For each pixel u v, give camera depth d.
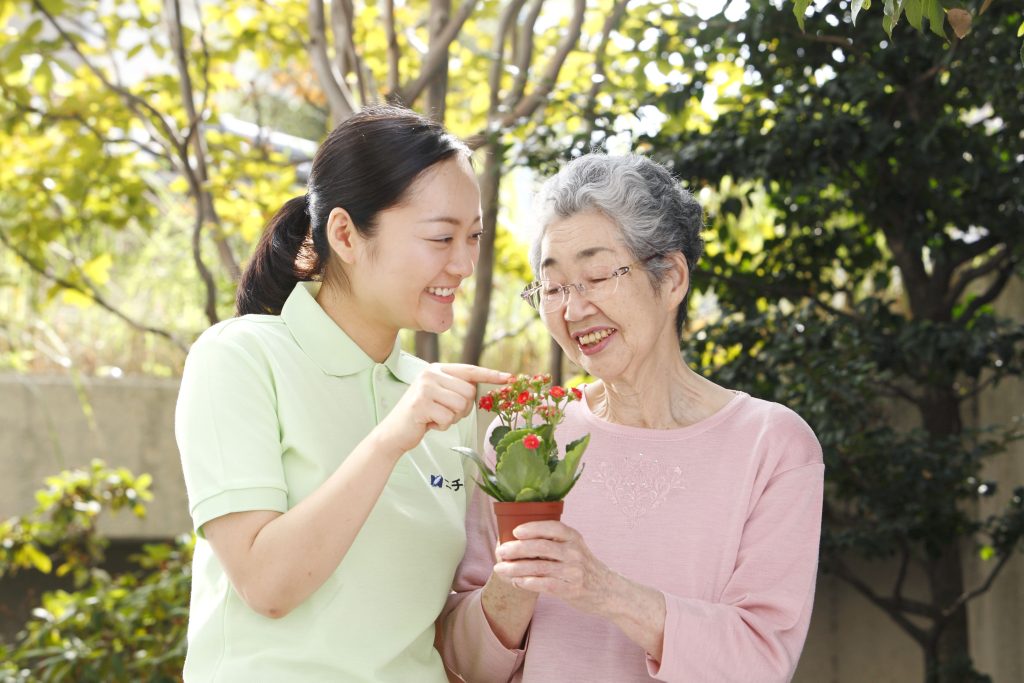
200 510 1.63
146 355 5.27
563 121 3.92
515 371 4.91
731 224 4.25
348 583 1.73
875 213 3.78
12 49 4.45
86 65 4.77
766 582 1.83
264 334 1.79
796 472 1.88
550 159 3.67
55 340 5.14
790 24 3.52
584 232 1.86
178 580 4.00
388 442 1.58
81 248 5.41
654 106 3.70
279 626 1.69
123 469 4.70
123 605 3.98
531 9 4.02
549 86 3.88
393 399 1.87
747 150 3.60
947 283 3.86
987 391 4.10
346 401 1.80
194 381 1.71
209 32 5.20
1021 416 3.81
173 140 4.34
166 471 4.94
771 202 3.86
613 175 1.87
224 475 1.63
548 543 1.60
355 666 1.71
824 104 3.52
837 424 3.36
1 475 4.75
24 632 4.50
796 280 3.87
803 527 1.86
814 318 3.58
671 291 1.92
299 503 1.60
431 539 1.84
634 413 1.98
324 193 1.78
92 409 4.88
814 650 4.47
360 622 1.73
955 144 3.61
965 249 3.82
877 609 4.43
